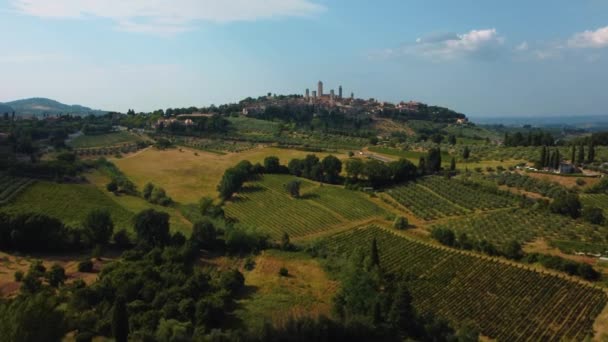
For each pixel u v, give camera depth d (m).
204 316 72.75
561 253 108.50
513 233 124.00
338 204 159.50
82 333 65.81
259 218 146.62
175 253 99.31
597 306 83.38
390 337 72.19
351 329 70.94
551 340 73.69
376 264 97.75
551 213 137.38
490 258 108.50
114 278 82.94
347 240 124.25
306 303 84.75
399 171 182.88
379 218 145.38
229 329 72.56
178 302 76.50
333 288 92.94
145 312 73.31
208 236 115.06
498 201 152.88
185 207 151.75
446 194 163.75
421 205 156.12
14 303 59.72
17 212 106.94
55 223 107.44
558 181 163.00
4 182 142.62
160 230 111.50
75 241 108.00
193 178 186.12
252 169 188.12
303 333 68.19
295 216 148.50
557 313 81.88
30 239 102.75
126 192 163.62
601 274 94.88
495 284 93.94
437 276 98.38
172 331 65.75
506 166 189.25
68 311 71.88
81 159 199.62
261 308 82.06
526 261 104.94
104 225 110.94
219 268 104.25
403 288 77.75
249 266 105.62
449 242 118.00
